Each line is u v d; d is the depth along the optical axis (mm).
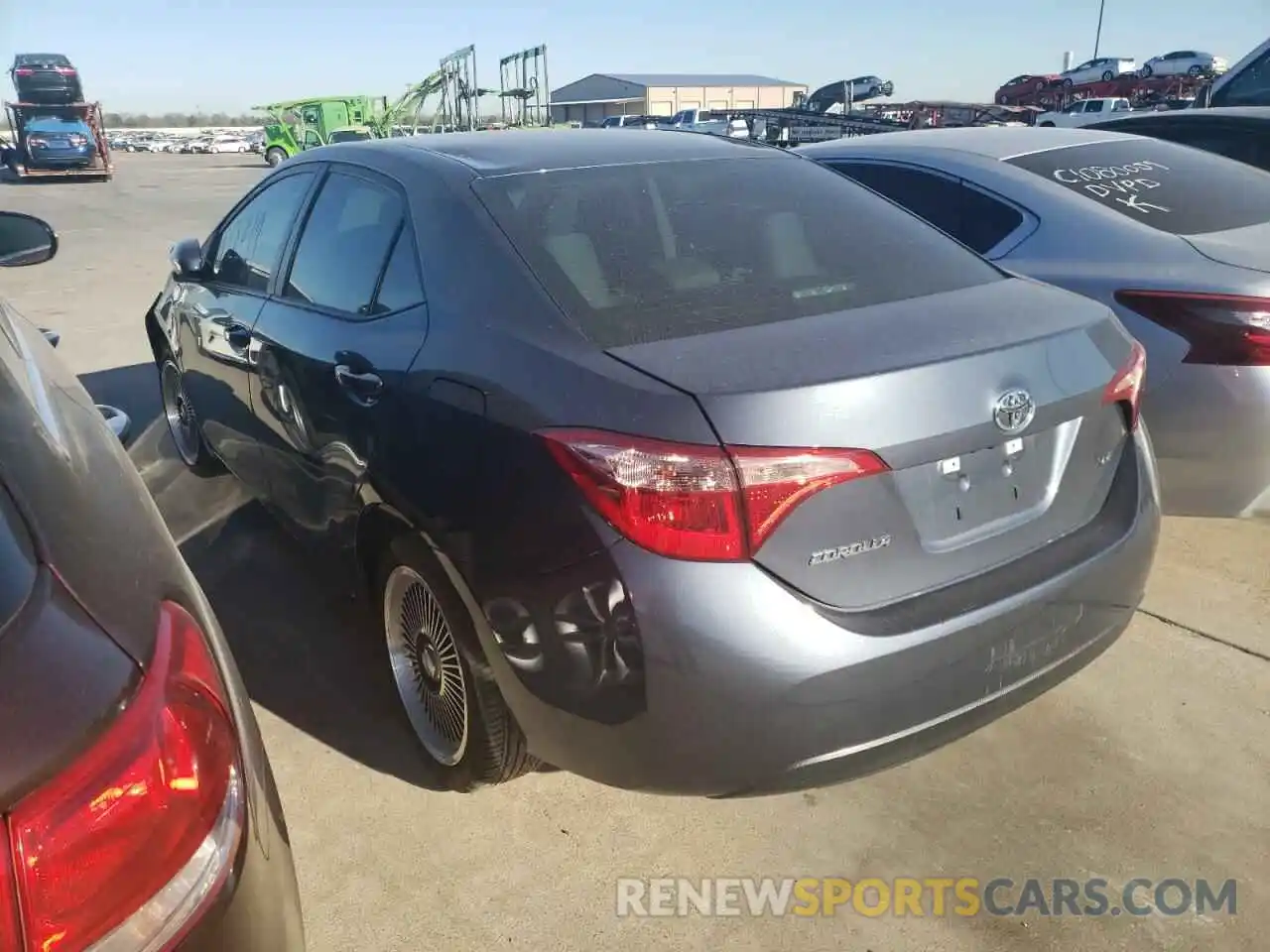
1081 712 3021
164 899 1173
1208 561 3881
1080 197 3932
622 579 1963
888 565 2072
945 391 2055
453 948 2264
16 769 1070
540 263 2434
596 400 2043
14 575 1227
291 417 3164
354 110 36344
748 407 1926
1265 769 2764
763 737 1987
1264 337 3113
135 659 1232
